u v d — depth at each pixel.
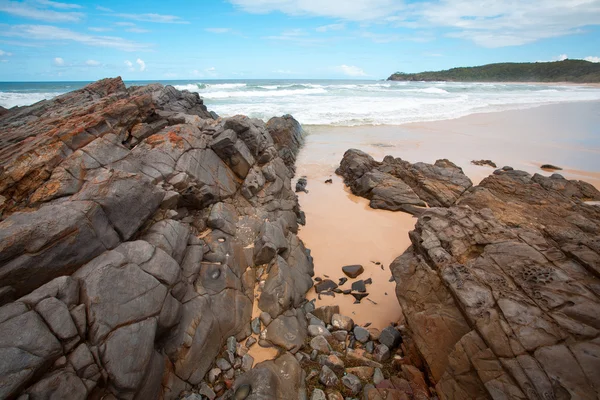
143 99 12.91
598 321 5.12
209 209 10.65
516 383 4.93
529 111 46.06
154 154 10.17
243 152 13.11
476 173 20.78
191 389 6.49
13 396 4.03
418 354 7.30
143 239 7.40
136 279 5.96
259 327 8.12
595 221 10.46
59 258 5.68
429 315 6.91
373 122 36.59
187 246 8.41
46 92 63.00
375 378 6.93
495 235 7.55
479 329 5.67
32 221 5.60
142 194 7.65
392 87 84.94
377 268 11.51
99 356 4.92
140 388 5.33
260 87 69.88
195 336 6.79
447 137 30.38
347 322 8.63
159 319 6.01
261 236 10.16
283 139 24.55
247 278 9.19
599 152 25.59
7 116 19.73
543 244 6.99
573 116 41.84
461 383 5.68
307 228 14.30
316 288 10.23
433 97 59.69
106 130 10.55
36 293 4.88
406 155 24.84
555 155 24.80
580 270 6.13
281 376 6.66
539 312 5.53
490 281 6.37
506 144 27.94
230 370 6.97
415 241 8.55
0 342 4.18
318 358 7.44
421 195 17.42
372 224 14.88
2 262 5.11
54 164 8.38
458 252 7.48
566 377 4.67
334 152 26.20
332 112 40.59
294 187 19.31
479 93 72.81
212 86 66.81
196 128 12.61
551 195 14.47
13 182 7.82
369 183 17.80
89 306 5.18
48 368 4.50
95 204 6.50
